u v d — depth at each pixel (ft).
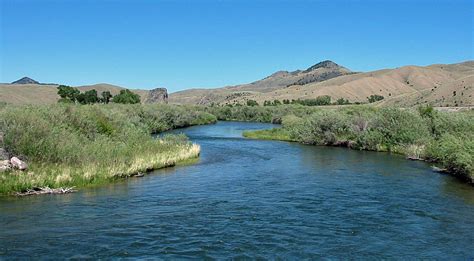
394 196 71.36
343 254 44.01
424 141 133.49
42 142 79.71
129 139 115.44
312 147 159.43
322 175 93.40
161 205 63.36
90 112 115.85
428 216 58.95
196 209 61.11
